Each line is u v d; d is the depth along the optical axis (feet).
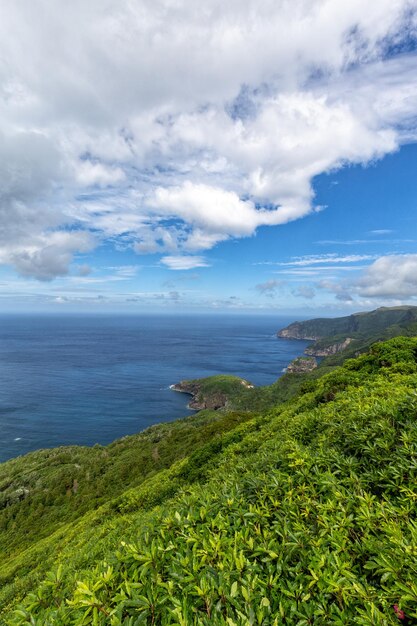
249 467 25.22
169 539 13.19
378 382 41.11
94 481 159.74
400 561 10.44
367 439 19.65
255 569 11.32
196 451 69.15
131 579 11.12
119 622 9.33
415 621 9.45
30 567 61.77
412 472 15.05
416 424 18.81
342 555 11.73
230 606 9.93
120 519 46.73
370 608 9.47
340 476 18.04
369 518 13.03
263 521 14.40
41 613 10.89
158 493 56.54
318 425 28.94
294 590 10.58
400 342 62.13
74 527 73.72
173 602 9.72
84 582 10.94
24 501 160.15
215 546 12.04
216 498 17.08
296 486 17.37
